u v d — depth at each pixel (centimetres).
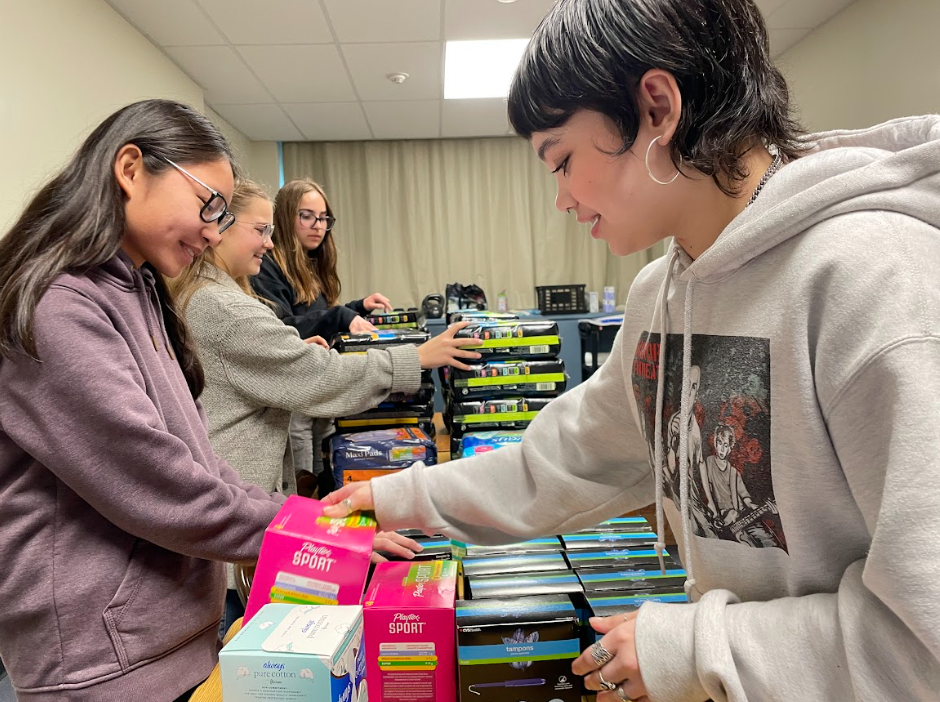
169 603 81
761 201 53
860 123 315
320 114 434
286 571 76
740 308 55
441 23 303
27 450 71
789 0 309
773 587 58
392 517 87
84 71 255
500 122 465
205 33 307
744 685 49
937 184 46
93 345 72
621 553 96
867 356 43
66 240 75
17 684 77
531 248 523
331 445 131
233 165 92
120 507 73
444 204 516
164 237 84
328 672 59
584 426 86
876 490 44
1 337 69
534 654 72
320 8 285
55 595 74
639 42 50
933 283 43
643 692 55
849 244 46
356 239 517
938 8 264
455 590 78
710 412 58
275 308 182
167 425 84
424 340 149
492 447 126
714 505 60
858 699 43
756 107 52
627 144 54
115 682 76
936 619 38
